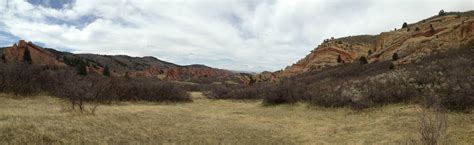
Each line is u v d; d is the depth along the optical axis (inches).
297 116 848.9
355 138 540.1
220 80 5113.2
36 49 3038.9
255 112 1005.2
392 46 2385.6
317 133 606.5
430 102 652.7
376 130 574.6
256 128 671.1
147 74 5157.5
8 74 1011.9
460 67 932.6
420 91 774.5
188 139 501.0
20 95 965.2
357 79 1253.7
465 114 557.6
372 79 1077.8
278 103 1136.2
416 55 1748.3
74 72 1768.0
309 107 952.3
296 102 1067.9
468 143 416.8
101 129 446.9
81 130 415.5
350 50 3009.4
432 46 1914.4
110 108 781.9
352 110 804.0
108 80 1347.2
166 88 1401.3
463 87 658.8
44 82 1151.0
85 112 581.9
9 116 446.9
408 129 532.4
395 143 464.1
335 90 1040.2
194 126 625.0
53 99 984.9
